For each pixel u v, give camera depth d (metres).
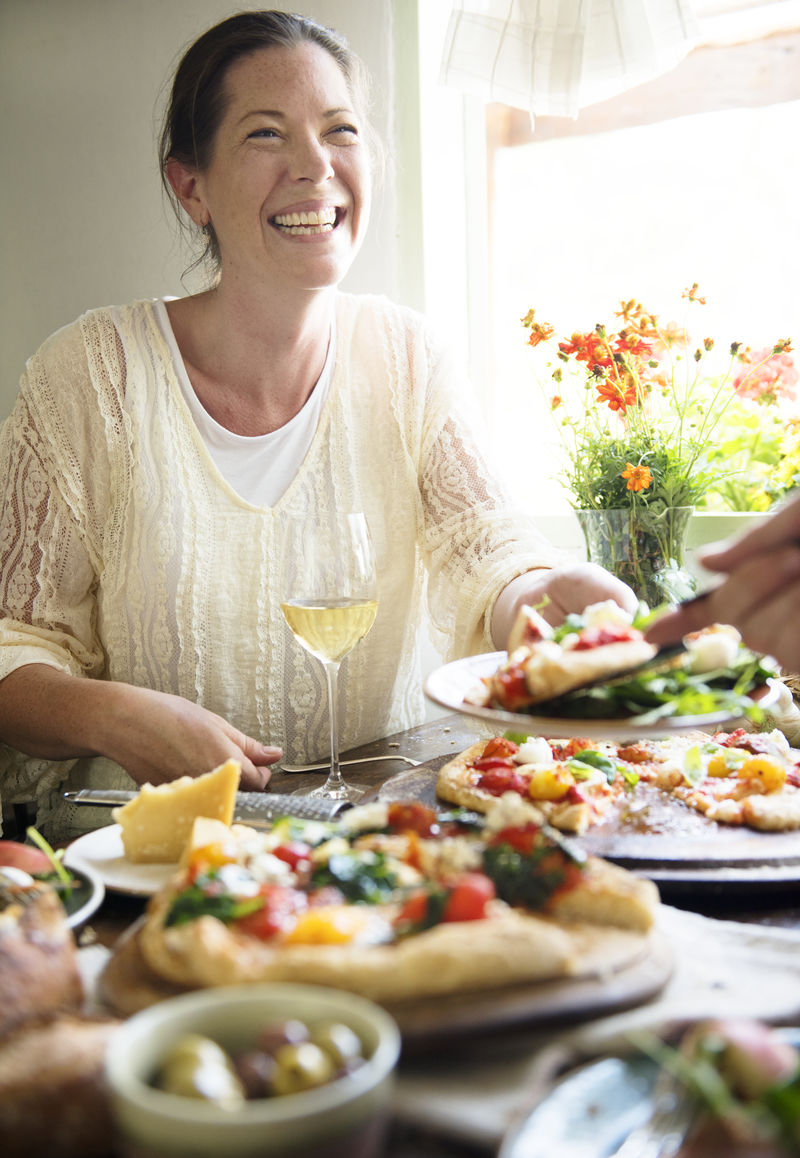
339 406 1.96
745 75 2.33
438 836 0.92
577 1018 0.69
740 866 1.01
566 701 0.93
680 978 0.77
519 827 0.87
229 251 1.78
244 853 0.86
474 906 0.75
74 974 0.72
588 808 1.13
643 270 2.52
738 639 1.06
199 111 1.75
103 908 1.00
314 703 1.96
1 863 1.02
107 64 2.74
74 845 1.10
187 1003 0.58
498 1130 0.60
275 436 1.91
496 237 2.67
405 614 2.04
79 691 1.52
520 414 2.70
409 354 2.03
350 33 2.48
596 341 2.00
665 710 0.90
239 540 1.89
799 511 0.86
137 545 1.88
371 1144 0.52
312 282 1.76
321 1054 0.54
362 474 1.99
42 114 2.86
